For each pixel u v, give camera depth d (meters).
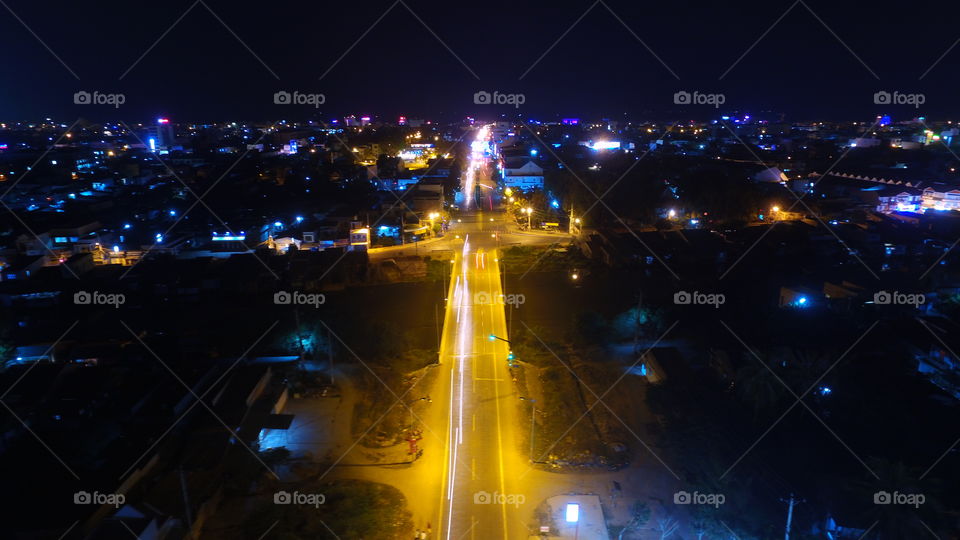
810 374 54.50
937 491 37.03
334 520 41.03
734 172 163.88
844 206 127.38
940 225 108.25
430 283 88.81
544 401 56.75
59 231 100.81
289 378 59.91
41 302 77.88
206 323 73.19
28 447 47.78
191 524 39.25
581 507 42.41
